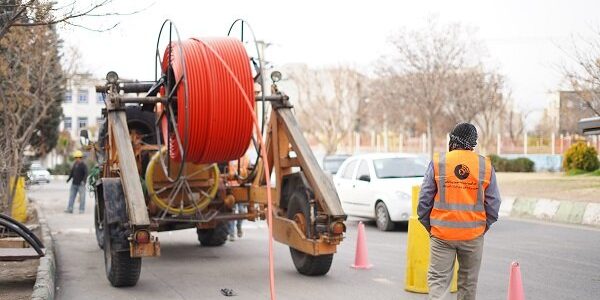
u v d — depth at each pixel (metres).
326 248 10.02
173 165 10.86
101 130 13.12
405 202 16.56
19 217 18.86
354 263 11.85
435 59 35.41
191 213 11.02
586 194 20.67
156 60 10.82
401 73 37.53
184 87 9.44
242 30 10.55
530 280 10.31
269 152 11.45
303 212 10.43
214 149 9.79
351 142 59.62
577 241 14.56
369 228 17.80
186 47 9.74
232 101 9.57
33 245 10.00
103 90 11.38
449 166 6.73
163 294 9.73
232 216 11.38
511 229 16.86
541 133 57.38
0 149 15.27
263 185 11.70
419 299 9.13
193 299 9.37
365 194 17.67
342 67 60.41
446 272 6.82
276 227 11.15
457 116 36.16
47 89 19.00
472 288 6.88
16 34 15.91
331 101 59.97
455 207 6.68
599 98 19.97
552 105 51.59
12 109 16.39
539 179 28.42
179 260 12.81
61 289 10.17
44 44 18.08
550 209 19.33
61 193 37.66
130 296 9.62
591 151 31.70
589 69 19.81
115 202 9.82
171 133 10.38
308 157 10.51
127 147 10.09
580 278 10.45
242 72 9.70
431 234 6.84
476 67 41.00
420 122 44.56
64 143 70.12
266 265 12.13
